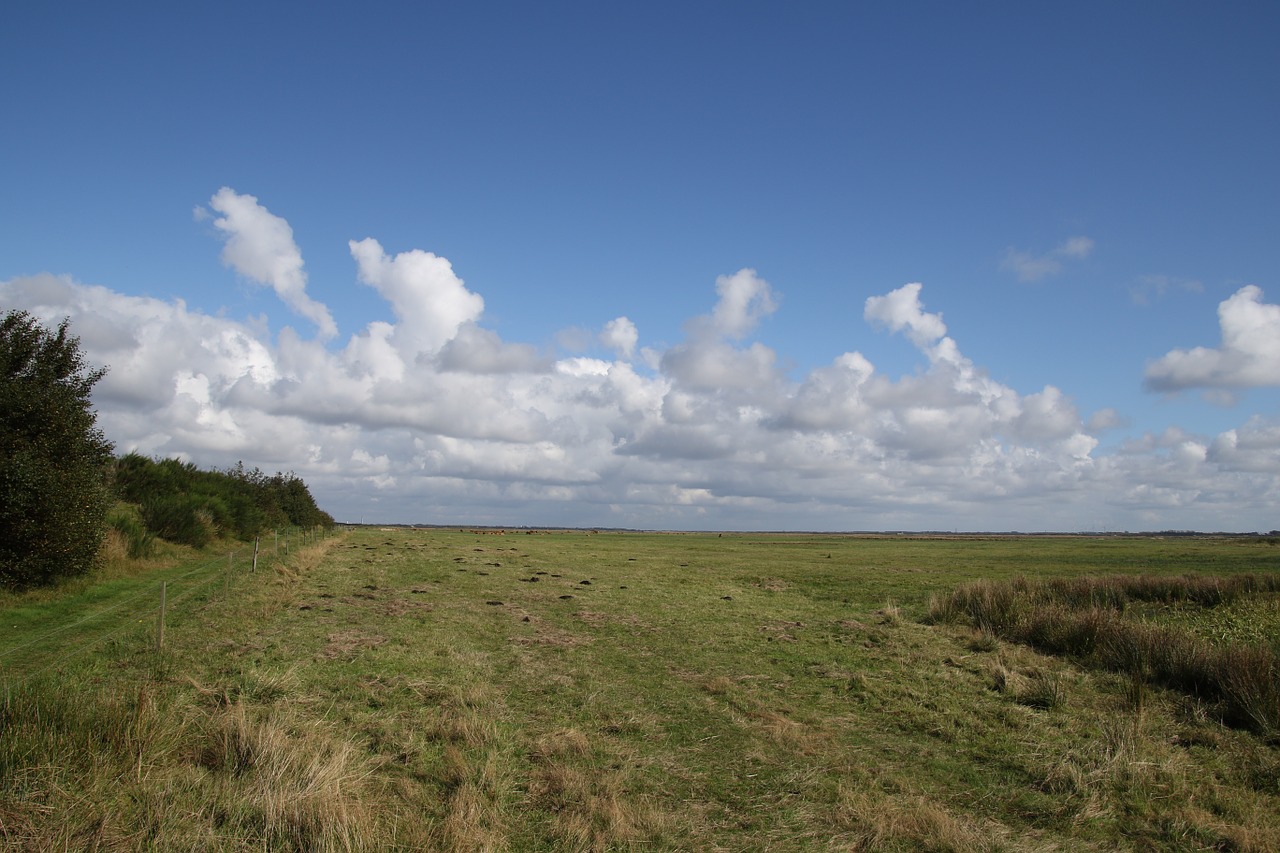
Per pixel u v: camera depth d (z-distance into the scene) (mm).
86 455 19688
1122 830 6953
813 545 74625
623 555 44094
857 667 13305
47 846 4895
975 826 6863
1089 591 22141
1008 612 18172
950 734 9609
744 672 12664
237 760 6566
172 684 9352
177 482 36062
